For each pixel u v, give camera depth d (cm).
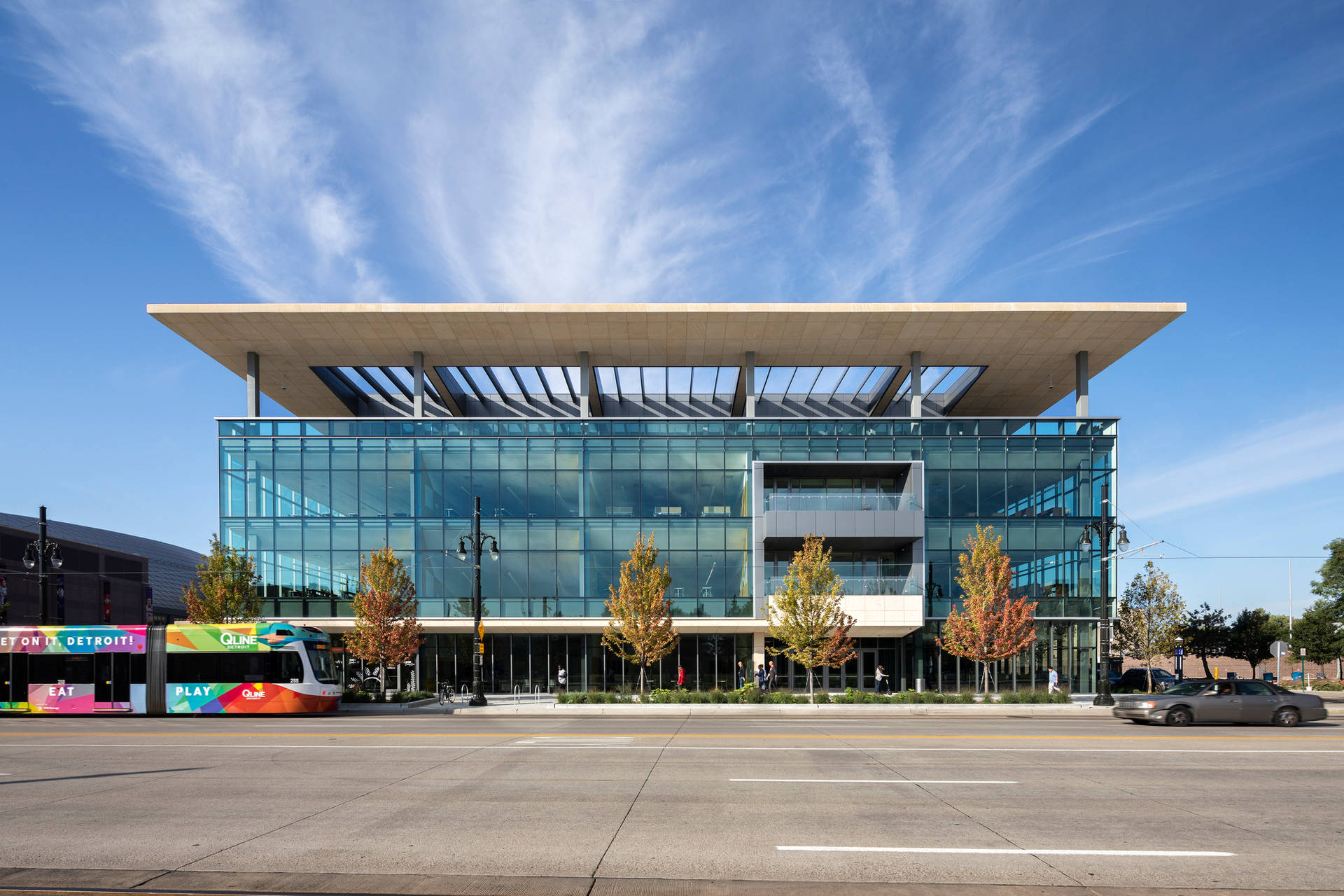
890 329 3809
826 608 3153
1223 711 2238
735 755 1594
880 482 4050
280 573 3759
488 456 3853
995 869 799
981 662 3519
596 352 4047
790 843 895
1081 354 4003
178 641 2711
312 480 3822
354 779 1316
